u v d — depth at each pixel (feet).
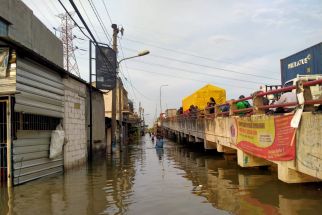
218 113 54.90
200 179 39.09
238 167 45.34
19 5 52.49
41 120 43.83
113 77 81.82
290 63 69.21
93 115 73.56
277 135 30.86
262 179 35.86
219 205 26.35
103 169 52.90
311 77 50.96
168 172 47.09
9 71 35.76
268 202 26.08
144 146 119.75
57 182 39.73
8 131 35.58
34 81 40.75
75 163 56.65
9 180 35.78
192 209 25.53
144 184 37.50
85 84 65.92
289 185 29.89
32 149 40.78
